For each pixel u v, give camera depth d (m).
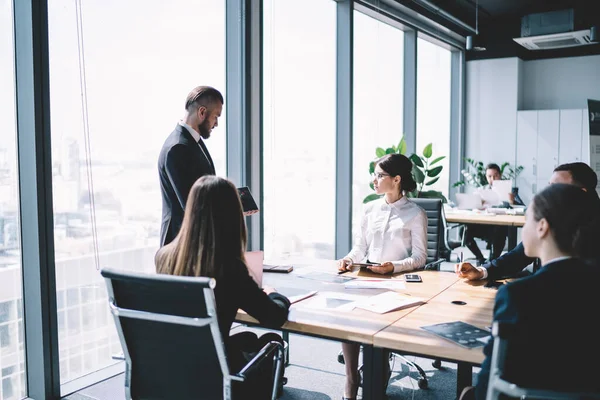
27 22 2.60
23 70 2.64
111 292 1.64
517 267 2.52
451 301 2.14
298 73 4.85
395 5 6.09
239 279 1.66
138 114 3.30
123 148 3.21
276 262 3.03
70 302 2.96
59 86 2.82
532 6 7.71
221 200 1.66
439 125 8.18
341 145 5.54
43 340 2.72
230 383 1.62
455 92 8.62
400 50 6.80
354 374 2.70
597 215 1.26
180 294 1.55
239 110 4.14
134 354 1.72
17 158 2.70
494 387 1.23
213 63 3.97
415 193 5.77
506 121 8.36
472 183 8.27
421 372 3.05
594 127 6.95
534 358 1.20
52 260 2.74
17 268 2.74
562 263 1.23
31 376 2.79
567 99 8.34
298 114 4.86
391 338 1.68
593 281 1.19
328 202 5.45
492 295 2.24
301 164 4.93
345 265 2.78
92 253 3.06
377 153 5.74
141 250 3.39
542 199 1.31
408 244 2.97
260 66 4.25
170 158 2.68
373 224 3.06
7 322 2.71
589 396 1.14
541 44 7.61
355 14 5.87
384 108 6.39
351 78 5.47
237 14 4.07
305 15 4.93
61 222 2.87
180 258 1.66
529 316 1.19
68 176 2.89
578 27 7.58
